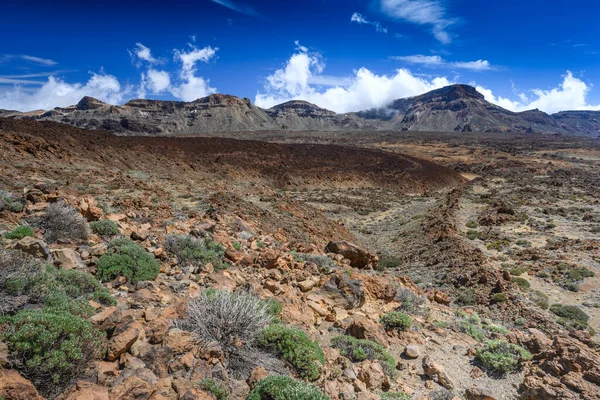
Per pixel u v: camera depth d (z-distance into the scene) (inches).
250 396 182.5
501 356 316.2
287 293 366.3
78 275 248.7
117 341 182.7
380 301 441.7
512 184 2672.2
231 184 1934.1
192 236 458.0
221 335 223.8
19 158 1216.8
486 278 717.9
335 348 278.7
